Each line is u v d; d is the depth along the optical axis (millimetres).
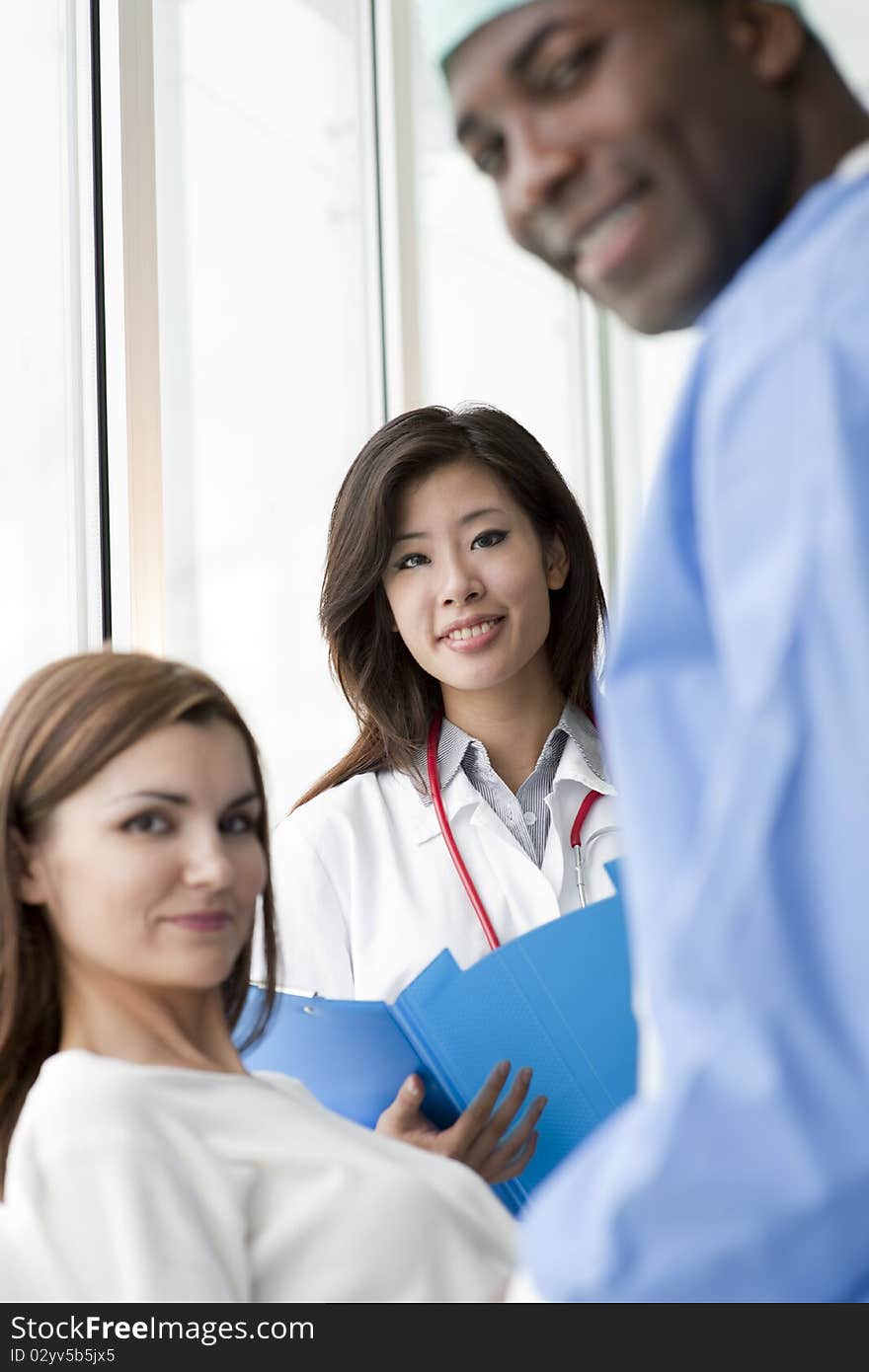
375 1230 916
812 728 462
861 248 486
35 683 1037
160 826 993
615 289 578
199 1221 864
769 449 490
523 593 1693
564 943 1235
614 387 3787
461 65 568
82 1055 944
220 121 2504
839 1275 476
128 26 2121
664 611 537
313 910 1725
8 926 1009
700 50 545
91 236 2102
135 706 1002
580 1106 1243
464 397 3221
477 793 1753
